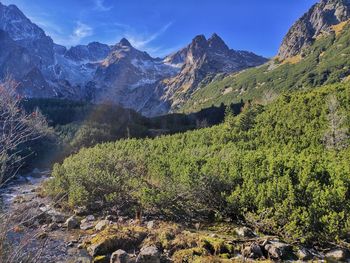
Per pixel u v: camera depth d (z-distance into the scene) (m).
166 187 16.53
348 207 12.16
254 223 13.50
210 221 14.62
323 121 30.30
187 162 21.14
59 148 52.12
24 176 38.44
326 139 26.75
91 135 61.06
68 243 11.53
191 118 114.69
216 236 12.02
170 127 94.44
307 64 179.25
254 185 14.73
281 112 38.00
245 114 40.91
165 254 10.24
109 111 91.44
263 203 13.77
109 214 15.77
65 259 10.08
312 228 11.99
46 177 37.50
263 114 42.12
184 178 16.67
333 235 11.53
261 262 9.61
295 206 12.99
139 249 10.66
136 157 27.27
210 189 15.88
